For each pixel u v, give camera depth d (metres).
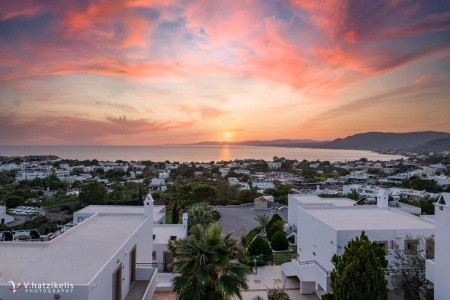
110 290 12.66
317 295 21.70
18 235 30.19
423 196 64.75
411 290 17.03
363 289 14.59
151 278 16.69
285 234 35.34
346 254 15.52
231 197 71.62
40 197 77.38
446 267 13.68
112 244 15.91
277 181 112.88
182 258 12.98
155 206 45.25
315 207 26.80
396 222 21.94
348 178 125.12
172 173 143.75
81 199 63.59
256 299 20.53
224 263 12.42
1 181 107.50
